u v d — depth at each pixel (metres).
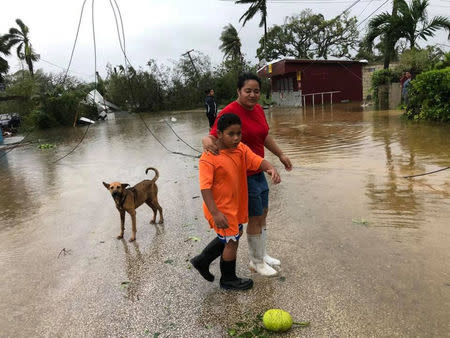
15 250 4.77
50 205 6.68
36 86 25.47
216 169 3.02
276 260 3.73
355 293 3.15
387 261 3.63
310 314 2.94
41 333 3.01
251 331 2.79
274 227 4.68
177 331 2.88
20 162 12.00
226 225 2.96
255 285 3.41
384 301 3.02
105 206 6.30
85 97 27.67
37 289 3.72
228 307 3.12
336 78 27.31
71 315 3.22
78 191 7.48
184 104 37.78
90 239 4.91
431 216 4.65
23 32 39.88
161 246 4.47
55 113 25.33
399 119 13.79
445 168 6.68
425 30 17.05
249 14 27.67
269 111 24.48
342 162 7.77
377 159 7.78
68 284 3.77
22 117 25.48
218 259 4.03
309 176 6.90
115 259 4.24
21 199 7.31
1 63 34.00
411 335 2.62
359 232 4.34
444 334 2.61
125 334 2.90
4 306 3.46
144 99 37.31
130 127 21.39
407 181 6.14
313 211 5.11
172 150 11.48
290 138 11.55
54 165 10.77
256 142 3.41
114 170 9.20
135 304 3.29
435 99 12.05
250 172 3.32
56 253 4.56
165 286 3.55
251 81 3.21
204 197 2.99
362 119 14.86
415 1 16.66
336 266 3.61
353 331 2.71
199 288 3.46
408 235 4.16
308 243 4.15
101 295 3.50
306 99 26.72
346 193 5.76
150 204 5.18
